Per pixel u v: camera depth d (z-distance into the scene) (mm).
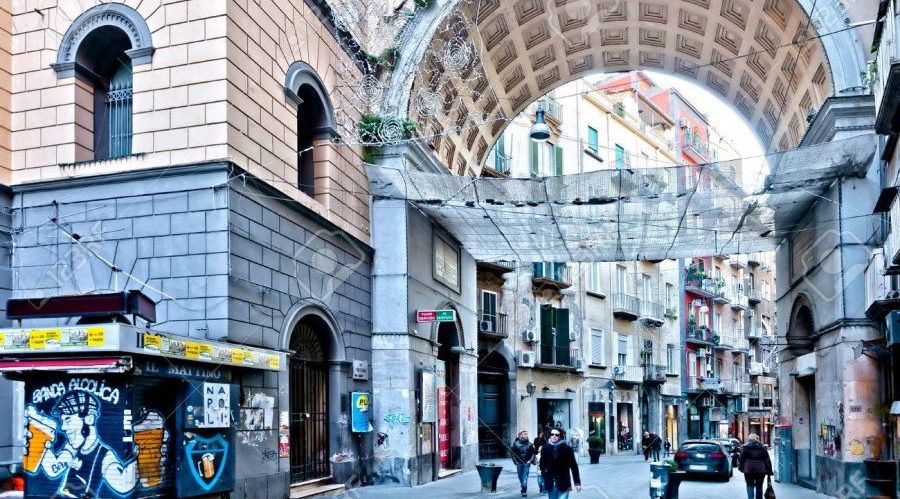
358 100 18078
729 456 23062
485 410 30219
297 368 15516
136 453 10789
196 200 12750
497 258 24938
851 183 16234
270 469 13477
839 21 16703
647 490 17859
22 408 13148
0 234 13383
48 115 13672
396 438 17953
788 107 20250
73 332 10297
